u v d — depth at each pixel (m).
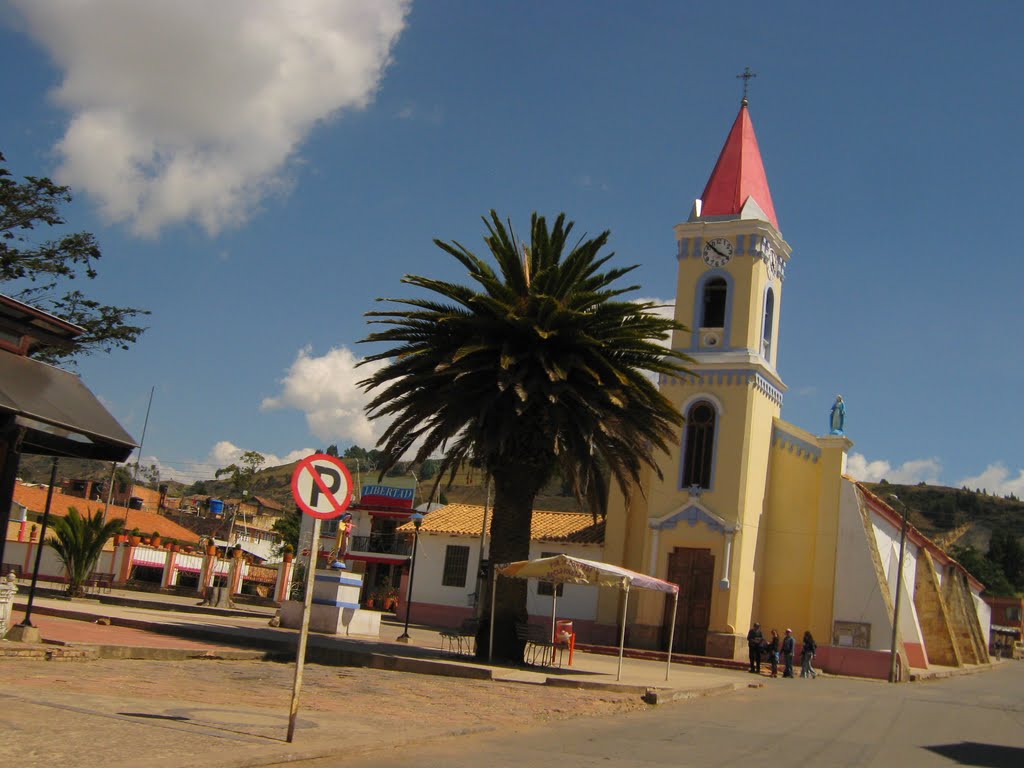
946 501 188.00
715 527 38.84
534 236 26.92
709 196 42.50
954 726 19.89
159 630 25.53
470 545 48.69
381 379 26.19
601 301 25.45
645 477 41.16
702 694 23.11
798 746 14.88
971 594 60.09
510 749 12.59
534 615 43.62
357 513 65.56
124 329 39.78
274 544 90.94
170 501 104.94
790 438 41.34
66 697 12.25
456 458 28.16
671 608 39.41
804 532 40.28
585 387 25.33
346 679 19.28
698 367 40.47
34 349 17.66
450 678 21.38
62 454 17.52
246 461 106.81
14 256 37.78
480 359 25.16
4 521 16.56
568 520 47.19
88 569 40.53
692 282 41.56
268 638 24.89
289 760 10.16
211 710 12.78
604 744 13.70
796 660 38.72
